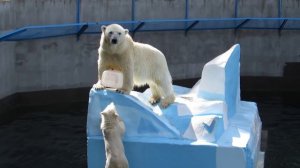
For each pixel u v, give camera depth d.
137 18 23.52
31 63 21.00
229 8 25.58
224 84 10.39
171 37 24.53
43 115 19.58
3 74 19.69
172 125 9.68
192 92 11.56
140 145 9.25
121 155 8.89
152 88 10.38
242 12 25.81
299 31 26.06
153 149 9.23
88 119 9.57
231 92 11.19
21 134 16.89
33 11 20.62
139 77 9.84
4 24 19.11
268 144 16.48
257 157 11.00
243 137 9.56
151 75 9.95
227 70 10.59
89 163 9.58
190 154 9.10
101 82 9.57
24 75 20.95
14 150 15.22
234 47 11.71
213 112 9.77
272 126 18.86
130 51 9.45
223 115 9.85
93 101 9.51
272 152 15.56
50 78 21.58
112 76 9.38
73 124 18.34
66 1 21.47
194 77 25.56
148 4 23.67
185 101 10.47
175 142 9.20
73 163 14.34
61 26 19.78
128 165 9.09
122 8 23.09
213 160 9.05
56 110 20.52
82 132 17.36
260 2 25.78
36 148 15.50
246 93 25.39
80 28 21.31
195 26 24.41
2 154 14.83
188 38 24.92
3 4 18.92
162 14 24.16
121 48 9.16
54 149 15.47
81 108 21.00
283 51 26.23
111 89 9.53
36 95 21.31
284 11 26.02
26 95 21.09
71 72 22.14
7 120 18.69
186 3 24.45
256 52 26.22
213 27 24.84
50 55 21.41
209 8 25.14
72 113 20.06
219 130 9.55
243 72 26.36
